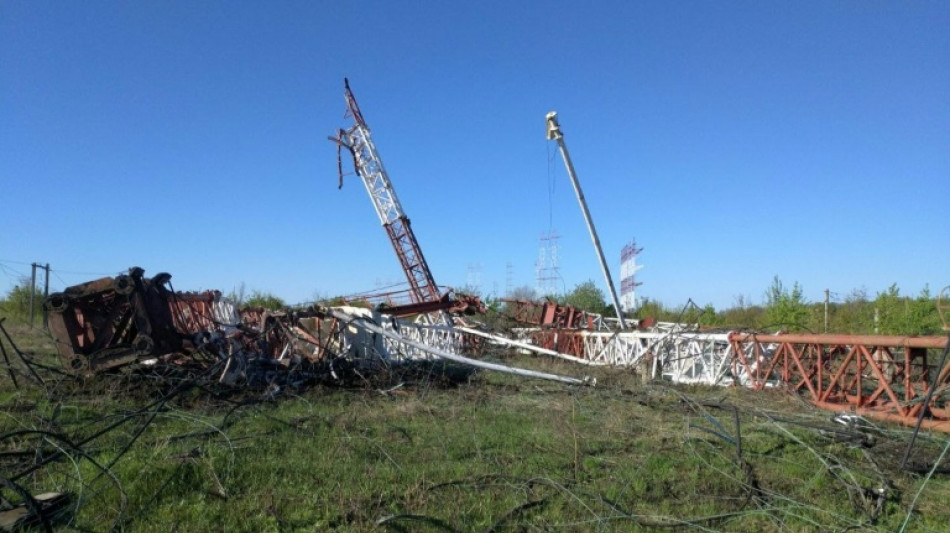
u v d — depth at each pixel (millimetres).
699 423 9336
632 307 39469
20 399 10141
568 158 17625
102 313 11852
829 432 8680
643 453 7805
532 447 7969
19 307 35312
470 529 5430
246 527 5359
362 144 45750
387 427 8836
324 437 8203
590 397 11555
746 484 6637
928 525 5746
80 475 6270
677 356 14141
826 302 22656
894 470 7301
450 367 16344
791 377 12406
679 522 5672
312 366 13203
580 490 6383
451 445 7926
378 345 15367
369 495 6078
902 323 16297
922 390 9711
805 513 5930
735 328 14617
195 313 16375
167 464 6590
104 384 11023
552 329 20031
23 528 5230
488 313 25469
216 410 9844
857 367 10242
